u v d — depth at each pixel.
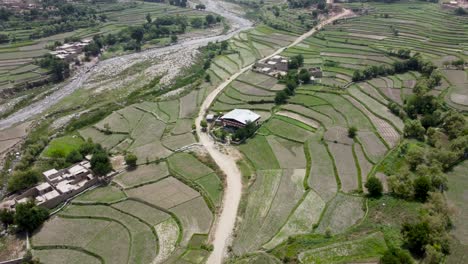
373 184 95.19
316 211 93.56
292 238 83.94
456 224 83.25
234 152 122.00
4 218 92.62
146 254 83.31
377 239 80.56
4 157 125.44
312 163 113.19
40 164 118.69
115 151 124.75
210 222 91.88
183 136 133.00
